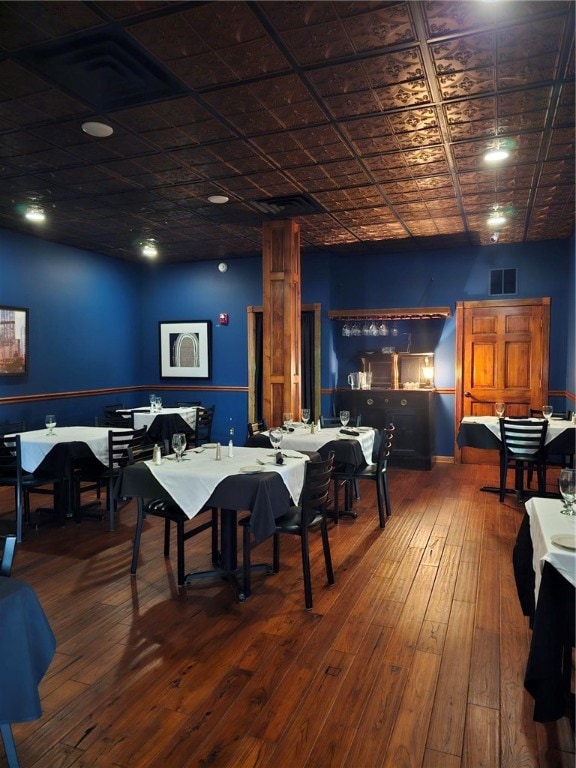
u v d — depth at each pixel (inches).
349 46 106.6
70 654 107.0
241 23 99.1
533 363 284.8
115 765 77.7
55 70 115.3
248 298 326.3
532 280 283.6
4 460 173.5
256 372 326.0
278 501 131.6
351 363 322.3
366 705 90.8
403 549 165.3
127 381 338.0
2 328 250.2
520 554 111.8
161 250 304.0
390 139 151.5
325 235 264.4
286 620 120.9
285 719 87.4
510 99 128.0
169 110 133.8
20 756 79.6
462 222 240.5
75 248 295.0
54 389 281.6
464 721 86.7
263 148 157.6
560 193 198.5
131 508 214.7
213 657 105.8
